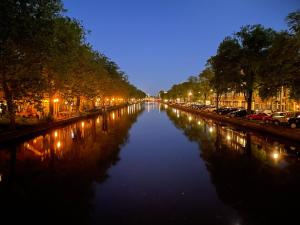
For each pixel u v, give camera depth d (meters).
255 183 13.45
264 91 31.77
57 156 19.64
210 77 68.56
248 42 40.62
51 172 15.45
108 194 12.09
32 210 10.36
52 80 36.59
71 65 39.34
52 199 11.48
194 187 13.02
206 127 39.19
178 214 10.07
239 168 16.30
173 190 12.64
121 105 129.75
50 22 28.27
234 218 9.73
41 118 38.91
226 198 11.57
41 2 27.30
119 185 13.31
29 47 26.47
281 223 9.34
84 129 36.44
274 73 27.83
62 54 35.09
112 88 81.19
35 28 26.08
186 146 24.11
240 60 40.62
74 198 11.59
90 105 83.38
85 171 15.73
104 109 80.25
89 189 12.70
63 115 48.25
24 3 25.62
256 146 23.27
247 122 38.34
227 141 26.31
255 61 38.88
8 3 23.50
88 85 51.62
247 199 11.43
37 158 18.94
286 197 11.56
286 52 25.98
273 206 10.69
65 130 34.88
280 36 27.64
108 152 21.31
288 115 35.56
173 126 41.03
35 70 28.34
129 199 11.52
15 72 26.17
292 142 24.88
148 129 37.19
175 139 28.25
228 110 56.75
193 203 11.09
